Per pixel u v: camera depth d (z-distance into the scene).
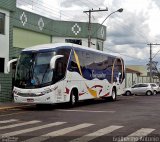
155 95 46.62
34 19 39.44
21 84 22.30
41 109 22.62
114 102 29.30
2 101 27.31
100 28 48.94
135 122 15.13
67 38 45.59
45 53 22.31
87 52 26.39
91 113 19.45
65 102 23.72
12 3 30.70
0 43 29.66
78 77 24.81
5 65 30.25
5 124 14.91
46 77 21.88
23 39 37.75
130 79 62.91
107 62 30.00
